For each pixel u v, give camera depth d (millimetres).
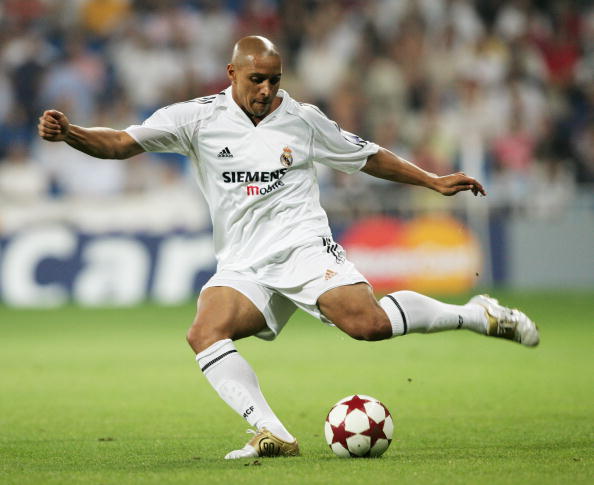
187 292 62844
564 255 66562
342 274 18438
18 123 70625
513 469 15758
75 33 75188
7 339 44656
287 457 17312
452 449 18453
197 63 75812
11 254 61875
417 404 25547
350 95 74438
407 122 74062
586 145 76500
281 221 18984
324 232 19172
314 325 52938
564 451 17969
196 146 19297
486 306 19531
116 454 18328
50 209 62406
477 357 37188
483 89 76000
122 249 62719
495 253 65500
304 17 78000
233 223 19281
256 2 78438
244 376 17797
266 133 18953
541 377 30875
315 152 19438
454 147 73500
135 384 30297
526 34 79750
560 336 43344
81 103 72250
